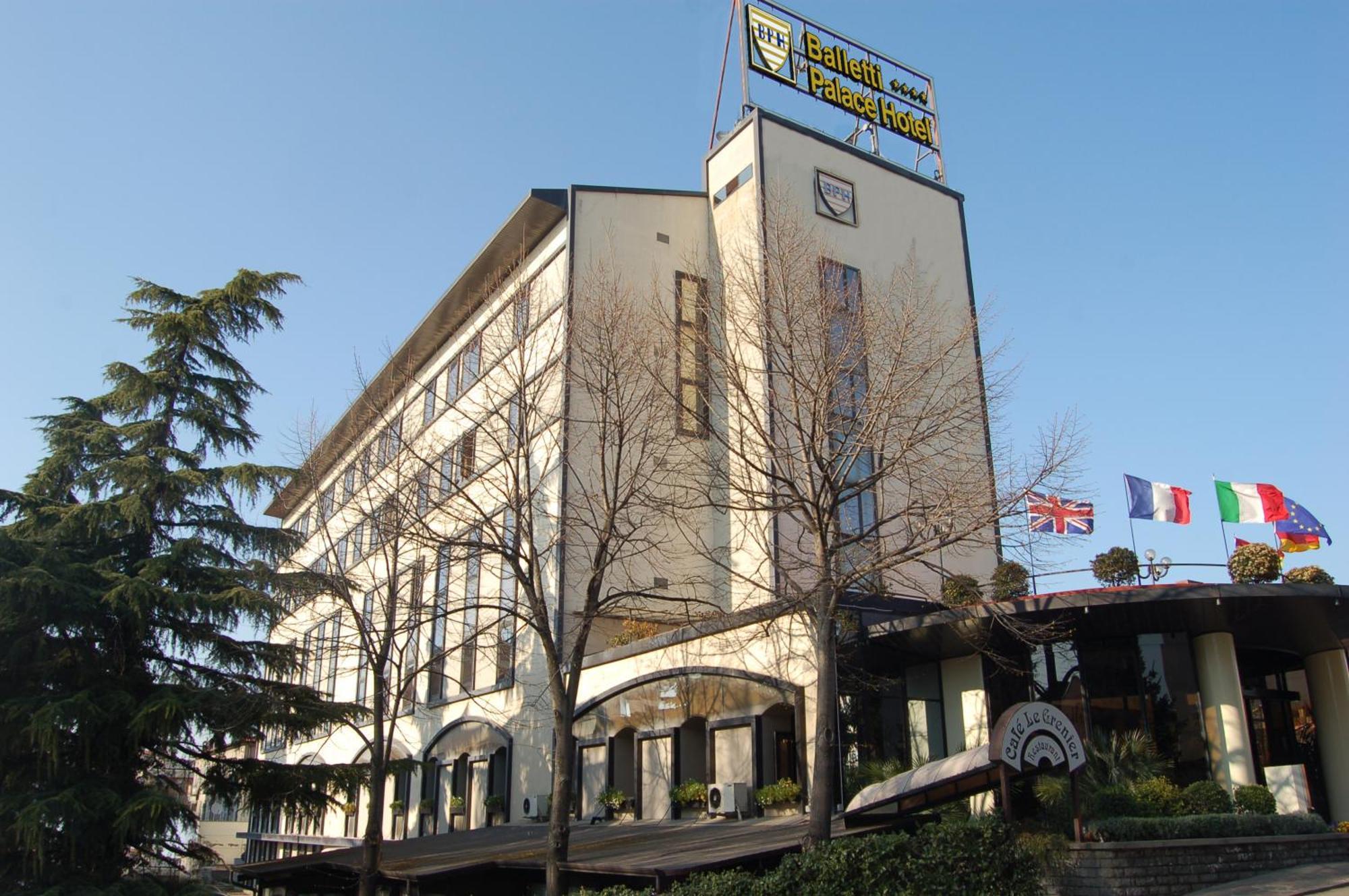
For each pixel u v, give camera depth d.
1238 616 19.45
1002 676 20.75
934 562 26.77
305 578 22.59
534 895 19.95
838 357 17.91
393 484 24.41
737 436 20.08
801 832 17.00
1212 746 19.80
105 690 19.61
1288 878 16.22
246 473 22.45
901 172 32.69
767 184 29.05
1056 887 15.70
